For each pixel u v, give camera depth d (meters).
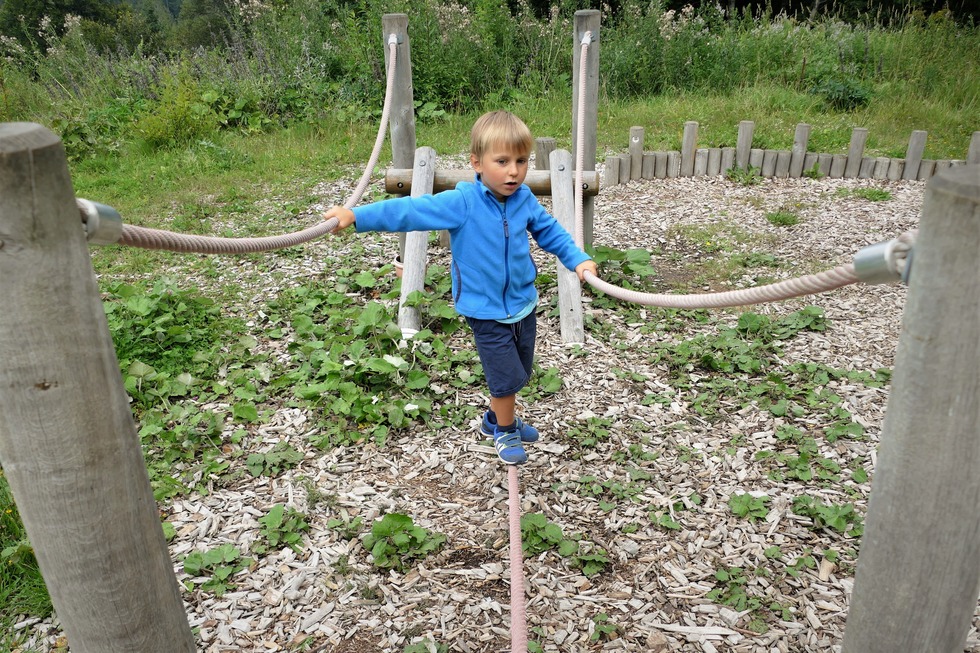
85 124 10.02
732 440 3.71
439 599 2.80
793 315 4.99
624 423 3.88
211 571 2.95
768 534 3.08
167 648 1.75
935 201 1.21
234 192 8.13
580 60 5.24
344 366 4.20
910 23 14.41
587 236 5.73
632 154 8.65
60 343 1.38
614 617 2.71
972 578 1.45
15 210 1.27
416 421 3.93
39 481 1.47
